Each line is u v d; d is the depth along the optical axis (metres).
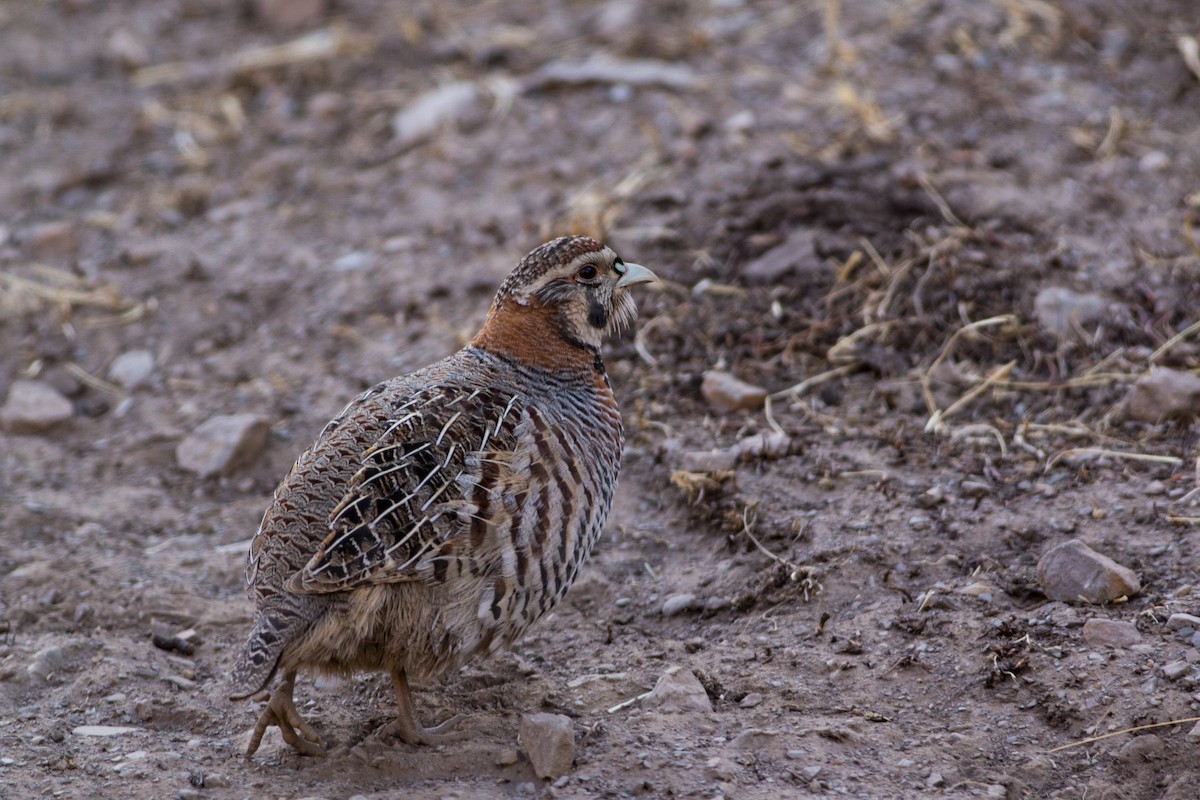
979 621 9.04
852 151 14.79
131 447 12.84
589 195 15.01
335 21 20.66
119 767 8.19
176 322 14.55
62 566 10.73
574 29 19.20
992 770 7.84
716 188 14.70
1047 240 13.17
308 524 7.87
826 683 8.78
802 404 11.95
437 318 13.71
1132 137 14.66
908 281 13.01
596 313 9.23
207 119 18.50
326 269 14.95
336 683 9.27
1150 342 12.04
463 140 16.73
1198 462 10.34
